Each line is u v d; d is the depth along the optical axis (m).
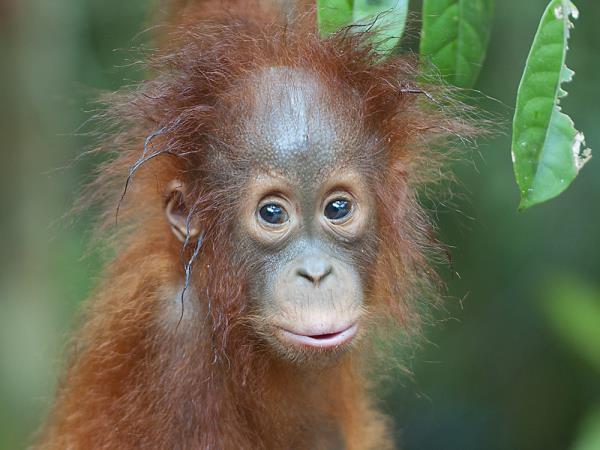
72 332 7.42
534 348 12.16
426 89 6.91
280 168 6.11
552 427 12.32
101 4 12.25
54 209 10.78
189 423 6.52
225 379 6.64
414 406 12.60
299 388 7.08
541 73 5.20
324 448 7.48
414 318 7.22
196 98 6.50
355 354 7.27
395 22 6.09
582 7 11.34
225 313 6.43
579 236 11.48
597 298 10.45
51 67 10.89
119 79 10.98
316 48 6.45
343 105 6.28
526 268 11.74
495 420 12.41
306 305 6.00
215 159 6.35
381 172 6.58
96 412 6.81
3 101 10.47
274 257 6.22
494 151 11.41
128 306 6.81
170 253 6.79
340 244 6.27
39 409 8.77
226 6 7.57
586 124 11.30
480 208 11.52
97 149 7.19
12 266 10.50
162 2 7.84
